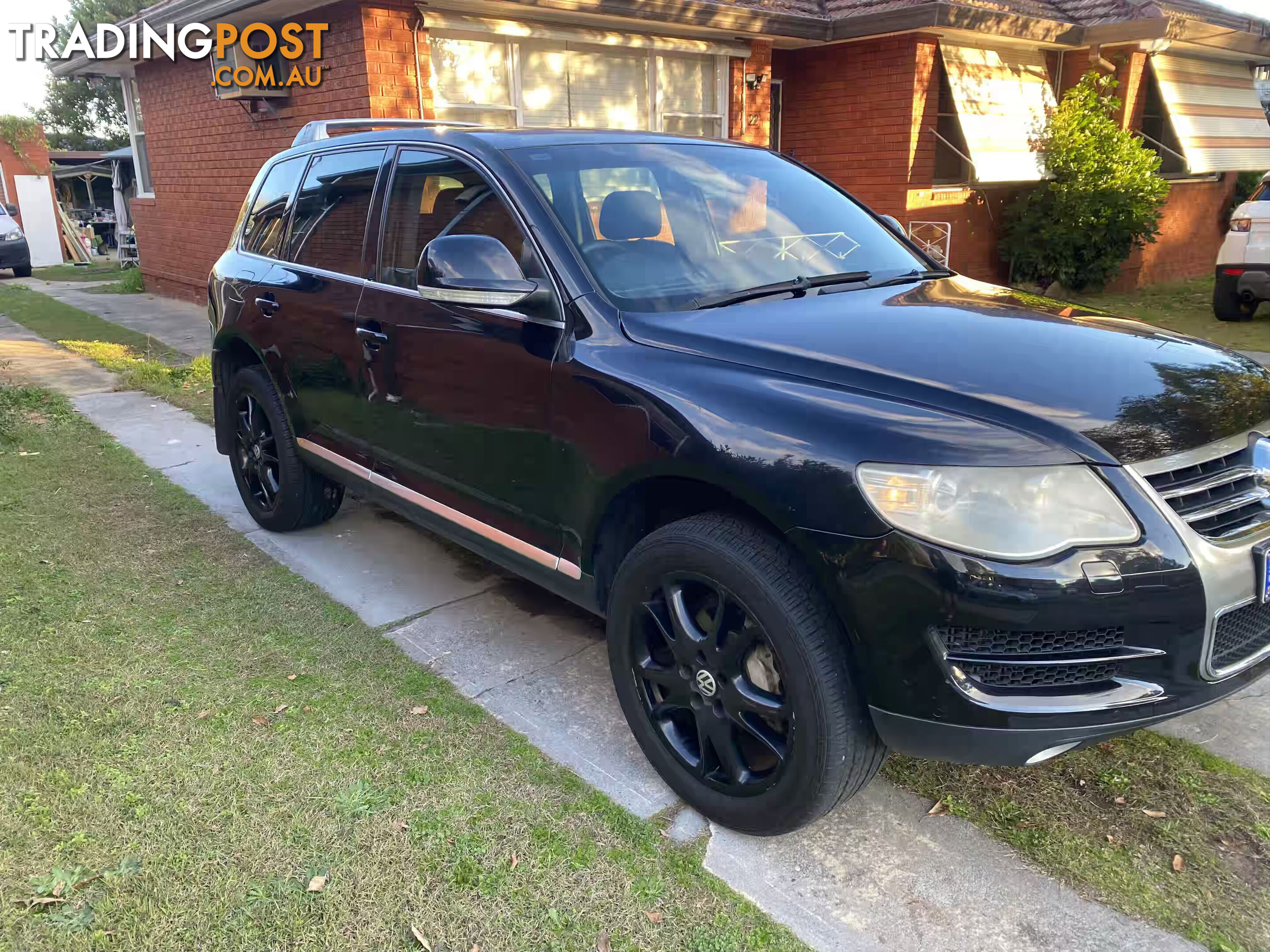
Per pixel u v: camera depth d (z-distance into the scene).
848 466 2.07
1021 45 11.82
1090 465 2.01
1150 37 11.34
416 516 3.53
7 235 18.23
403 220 3.46
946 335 2.53
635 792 2.65
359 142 3.86
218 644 3.43
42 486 5.23
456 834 2.43
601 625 3.68
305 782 2.62
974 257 12.05
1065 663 2.00
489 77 8.87
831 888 2.29
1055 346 2.47
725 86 10.50
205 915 2.14
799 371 2.34
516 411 2.88
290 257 4.15
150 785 2.59
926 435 2.04
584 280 2.79
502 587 4.02
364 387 3.59
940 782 2.70
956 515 1.98
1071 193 11.28
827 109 11.61
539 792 2.62
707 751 2.49
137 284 14.91
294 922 2.12
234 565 4.20
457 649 3.46
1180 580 2.00
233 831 2.41
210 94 11.02
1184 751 2.81
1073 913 2.20
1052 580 1.94
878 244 3.57
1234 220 9.90
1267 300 9.85
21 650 3.32
